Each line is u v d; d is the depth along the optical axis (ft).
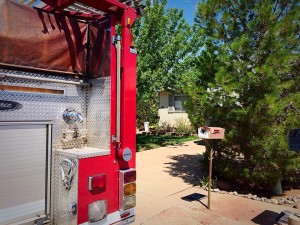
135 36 36.01
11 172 8.25
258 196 20.03
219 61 20.25
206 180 22.22
